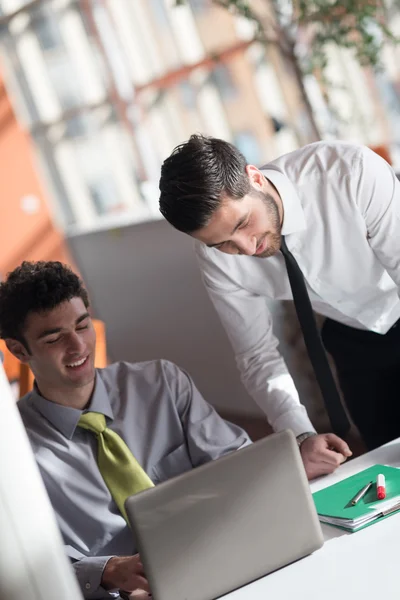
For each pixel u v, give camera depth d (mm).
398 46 3322
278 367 1847
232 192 1445
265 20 3201
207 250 1798
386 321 1964
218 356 3975
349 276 1854
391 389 2057
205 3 4473
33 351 1536
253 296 1867
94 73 5348
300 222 1712
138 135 5254
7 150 5746
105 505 1522
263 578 1209
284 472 1225
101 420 1563
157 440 1646
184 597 1151
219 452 1646
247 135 4586
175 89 4914
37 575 777
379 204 1704
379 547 1205
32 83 5664
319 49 3109
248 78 4426
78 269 5105
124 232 4406
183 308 4113
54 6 5324
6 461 768
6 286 1555
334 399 1775
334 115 3268
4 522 762
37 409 1573
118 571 1340
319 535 1248
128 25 5023
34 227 5840
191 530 1159
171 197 1455
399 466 1500
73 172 5754
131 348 4754
